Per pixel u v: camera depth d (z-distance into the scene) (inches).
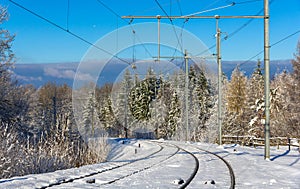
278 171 515.5
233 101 2445.9
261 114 1818.4
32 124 1285.7
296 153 830.5
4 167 562.6
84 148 829.2
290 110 1695.4
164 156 820.0
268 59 669.3
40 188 361.1
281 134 1674.5
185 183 401.1
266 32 667.4
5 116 1198.9
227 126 2018.9
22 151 621.6
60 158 681.6
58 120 792.9
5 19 1177.4
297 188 369.7
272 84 2522.1
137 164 648.4
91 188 367.6
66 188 364.5
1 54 1190.3
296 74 1704.0
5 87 1204.5
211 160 700.7
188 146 1178.0
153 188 370.6
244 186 386.0
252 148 1043.9
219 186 386.3
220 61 1044.5
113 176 467.2
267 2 666.2
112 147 1197.1
